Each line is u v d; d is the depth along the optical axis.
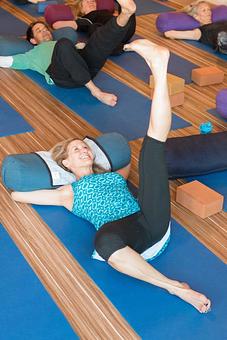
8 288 2.03
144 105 3.54
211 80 3.87
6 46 4.16
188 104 3.59
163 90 1.98
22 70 4.11
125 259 1.93
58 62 3.57
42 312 1.92
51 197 2.46
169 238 2.23
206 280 2.07
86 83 3.57
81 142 2.54
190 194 2.48
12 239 2.30
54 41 4.20
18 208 2.51
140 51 1.99
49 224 2.39
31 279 2.07
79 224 2.39
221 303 1.96
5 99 3.62
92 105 3.54
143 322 1.87
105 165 2.59
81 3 5.09
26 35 4.48
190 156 2.62
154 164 2.01
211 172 2.70
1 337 1.81
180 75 4.03
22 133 3.19
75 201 2.36
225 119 3.38
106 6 5.22
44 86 3.83
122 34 3.44
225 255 2.21
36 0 5.83
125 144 2.69
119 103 3.57
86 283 2.06
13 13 5.56
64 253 2.22
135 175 2.79
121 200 2.27
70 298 1.98
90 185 2.33
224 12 4.98
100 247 1.97
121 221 2.07
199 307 1.89
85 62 3.56
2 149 3.01
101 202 2.27
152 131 2.00
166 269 2.12
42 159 2.58
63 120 3.34
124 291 2.01
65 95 3.68
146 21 5.30
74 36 4.46
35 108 3.50
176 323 1.87
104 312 1.92
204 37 4.66
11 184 2.51
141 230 2.05
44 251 2.23
